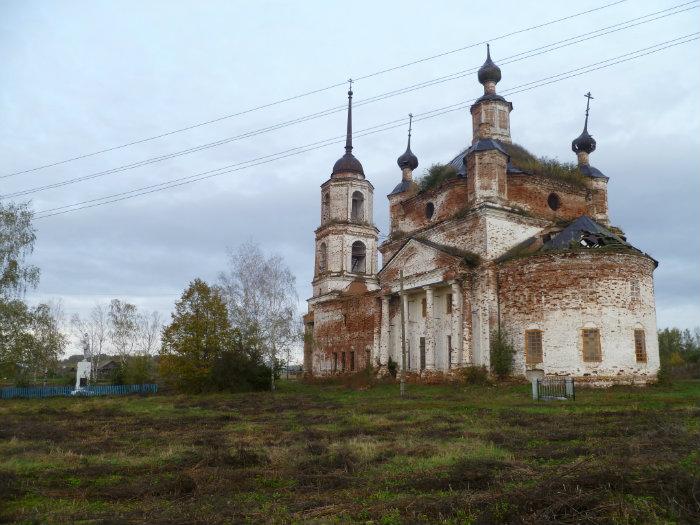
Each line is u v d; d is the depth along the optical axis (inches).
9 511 335.3
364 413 904.3
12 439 653.3
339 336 2111.2
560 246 1414.9
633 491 327.9
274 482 403.9
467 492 344.5
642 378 1299.2
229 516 315.3
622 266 1331.2
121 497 370.3
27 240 1619.1
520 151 1811.0
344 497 350.3
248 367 1648.6
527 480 363.6
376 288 2113.7
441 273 1545.3
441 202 1716.3
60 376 3294.8
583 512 297.4
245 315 1761.8
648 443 486.0
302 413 941.2
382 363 1766.7
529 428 658.2
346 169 2311.8
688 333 3464.6
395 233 1950.1
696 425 618.5
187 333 1670.8
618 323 1307.8
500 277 1456.7
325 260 2289.6
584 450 463.5
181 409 1103.0
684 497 310.0
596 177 1926.7
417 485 370.0
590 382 1285.7
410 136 2166.6
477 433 615.2
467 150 1908.2
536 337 1368.1
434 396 1212.5
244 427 753.6
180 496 371.6
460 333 1487.5
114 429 767.7
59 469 465.4
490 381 1390.3
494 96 1886.1
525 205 1621.6
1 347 1553.9
